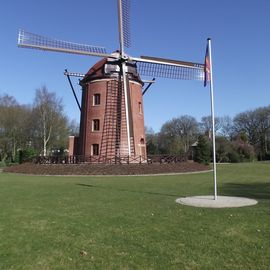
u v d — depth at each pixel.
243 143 93.75
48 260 8.32
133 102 47.41
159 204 15.90
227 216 12.65
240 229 10.78
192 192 20.72
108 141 46.69
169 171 39.41
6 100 81.06
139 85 48.56
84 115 49.38
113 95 46.72
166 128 119.62
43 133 78.62
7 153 84.81
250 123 109.38
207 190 21.86
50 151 84.38
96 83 47.88
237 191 21.27
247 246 9.14
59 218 12.95
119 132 46.31
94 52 44.31
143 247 9.18
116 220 12.44
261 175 36.09
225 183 27.00
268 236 10.03
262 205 15.13
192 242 9.54
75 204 16.34
